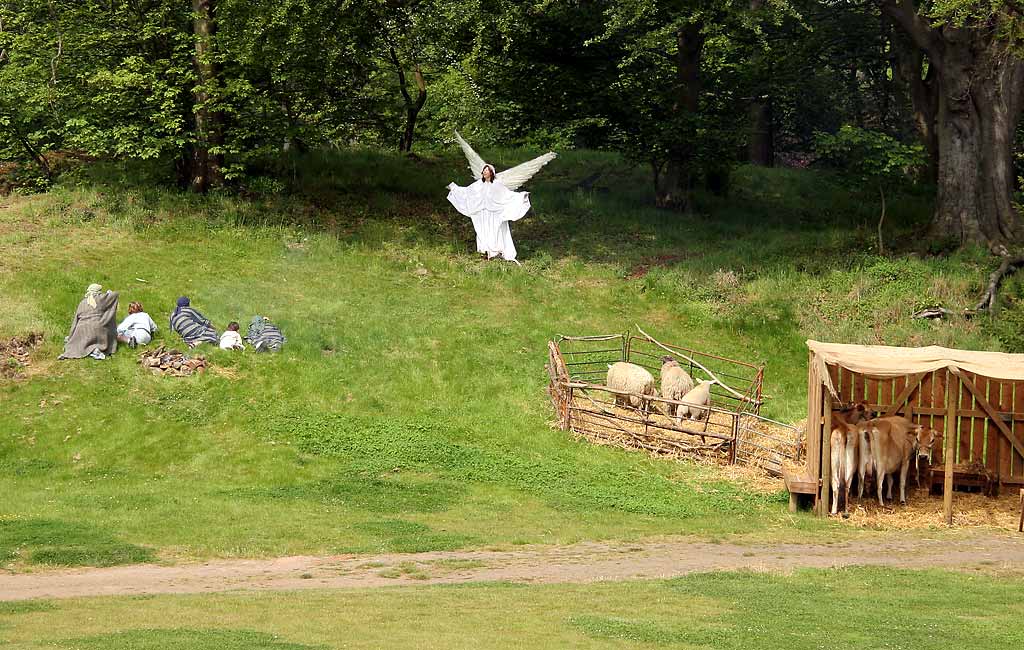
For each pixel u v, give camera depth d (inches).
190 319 921.5
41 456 757.3
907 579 480.1
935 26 1037.2
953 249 1179.9
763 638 356.5
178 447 777.6
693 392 836.0
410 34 1349.7
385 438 804.0
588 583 480.4
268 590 473.7
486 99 1487.5
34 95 1186.0
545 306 1082.7
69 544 579.8
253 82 1242.0
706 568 528.7
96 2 1222.9
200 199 1222.9
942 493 739.4
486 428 835.4
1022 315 1002.1
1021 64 1182.3
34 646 331.0
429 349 961.5
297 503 685.9
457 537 610.9
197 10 1206.3
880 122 1955.0
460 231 1267.2
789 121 2026.3
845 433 682.2
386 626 374.6
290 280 1074.1
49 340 884.0
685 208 1393.9
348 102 1341.0
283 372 886.4
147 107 1203.2
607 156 1626.5
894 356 700.0
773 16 1152.2
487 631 365.4
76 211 1148.5
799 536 630.5
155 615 398.3
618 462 783.7
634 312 1091.9
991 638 358.3
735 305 1101.7
